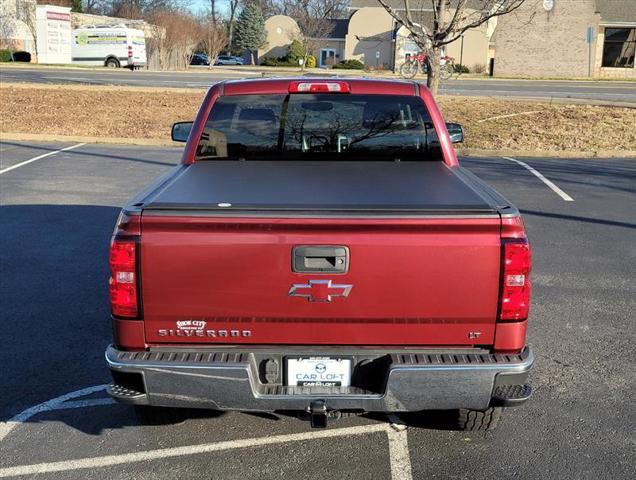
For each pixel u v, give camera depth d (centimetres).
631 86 3016
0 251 760
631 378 465
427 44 1532
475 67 4691
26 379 465
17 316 575
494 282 309
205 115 479
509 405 314
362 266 307
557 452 376
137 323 319
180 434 397
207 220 306
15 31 4766
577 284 656
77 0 6369
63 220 897
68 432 400
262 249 308
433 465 365
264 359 322
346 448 382
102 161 1349
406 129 482
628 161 1394
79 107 1978
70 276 679
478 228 306
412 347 320
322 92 479
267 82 480
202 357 317
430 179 404
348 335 317
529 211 947
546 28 4009
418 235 306
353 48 5412
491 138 1583
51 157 1387
